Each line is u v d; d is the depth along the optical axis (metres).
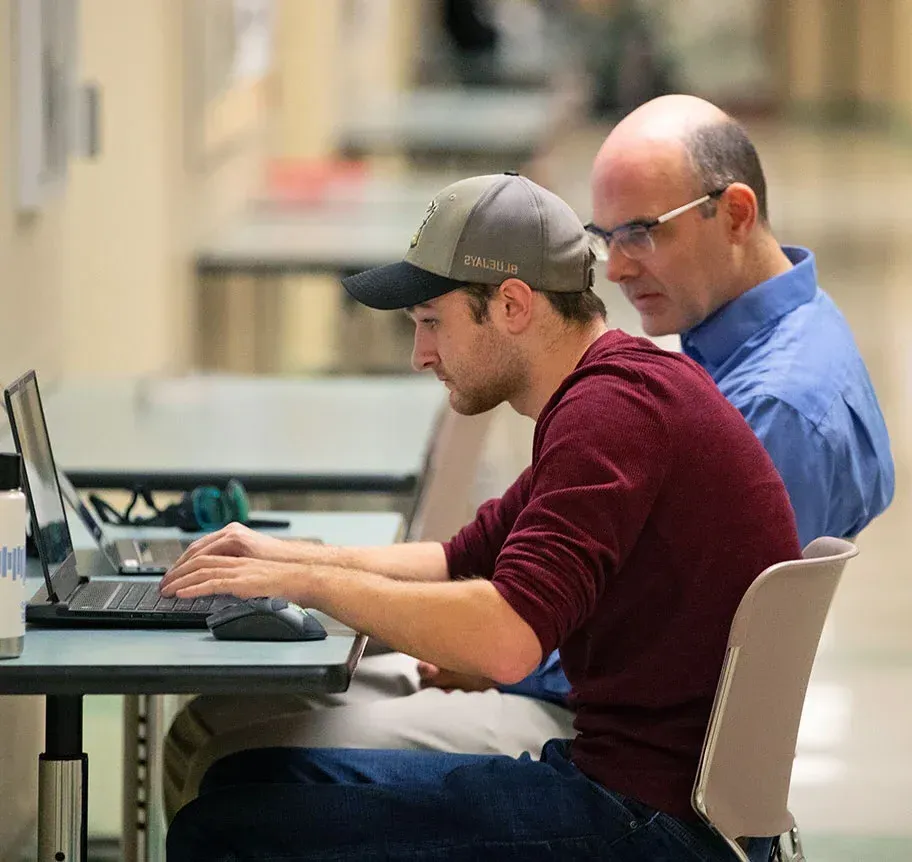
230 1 22.75
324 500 12.80
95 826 10.79
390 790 6.46
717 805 6.19
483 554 7.85
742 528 6.37
